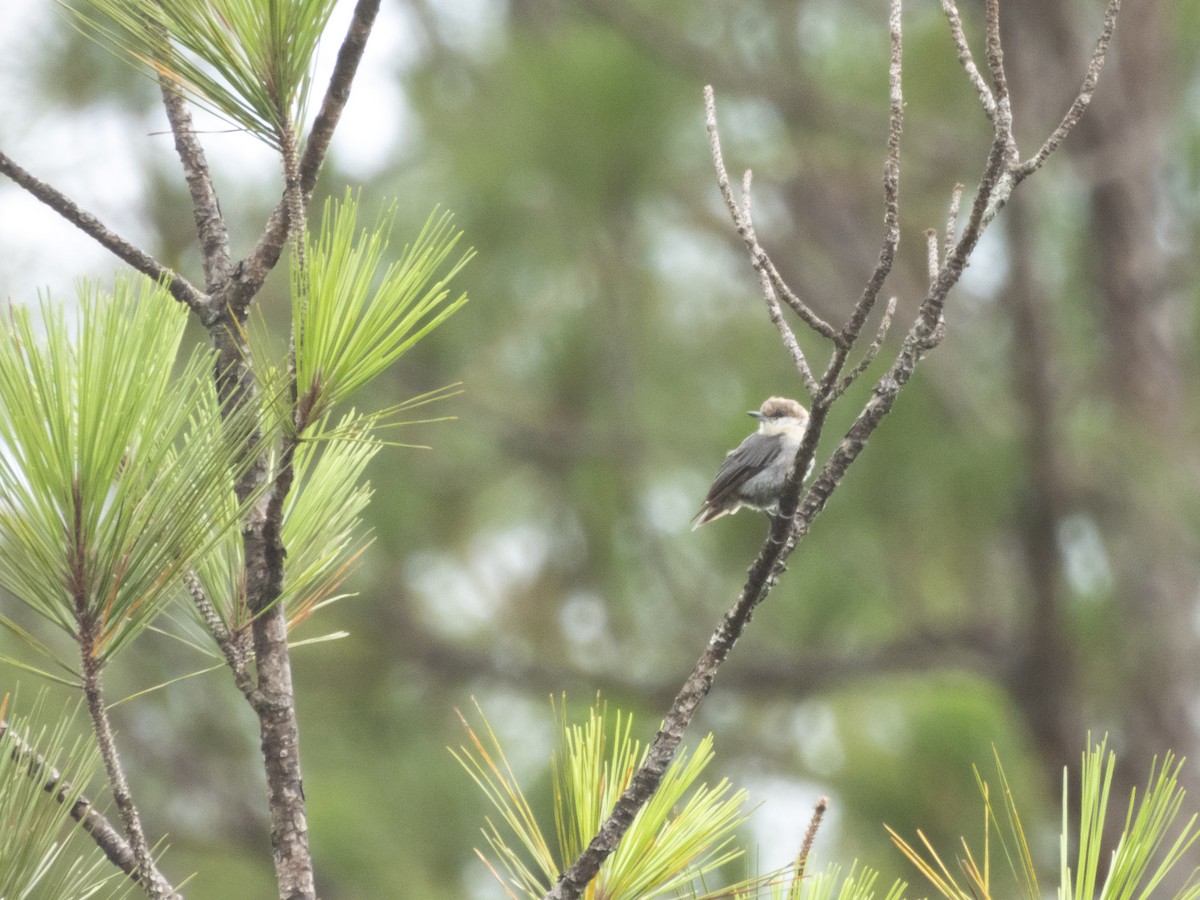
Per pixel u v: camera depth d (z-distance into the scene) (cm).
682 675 1217
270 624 422
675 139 1160
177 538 355
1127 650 1231
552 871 385
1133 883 329
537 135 1121
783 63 1345
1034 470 1174
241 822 1212
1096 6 1456
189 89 408
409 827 1128
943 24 1248
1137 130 1366
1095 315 1445
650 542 1286
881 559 1227
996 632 1258
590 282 1288
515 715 1271
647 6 1267
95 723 360
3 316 360
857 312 380
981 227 389
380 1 410
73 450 342
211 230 451
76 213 435
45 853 347
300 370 376
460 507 1288
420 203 1166
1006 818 945
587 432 1266
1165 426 1357
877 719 1230
